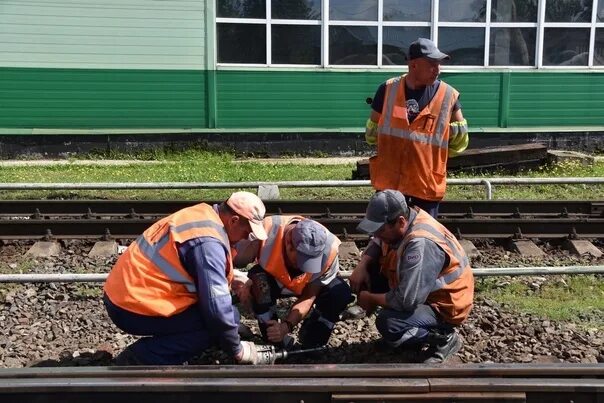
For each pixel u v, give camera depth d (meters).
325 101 13.69
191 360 4.12
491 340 4.45
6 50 12.69
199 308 3.55
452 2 13.78
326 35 13.52
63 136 12.88
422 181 4.96
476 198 8.85
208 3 13.02
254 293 4.11
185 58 13.18
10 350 4.28
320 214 7.51
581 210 7.67
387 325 3.93
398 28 13.73
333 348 4.34
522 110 14.26
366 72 13.68
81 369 3.07
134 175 10.40
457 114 4.97
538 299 5.27
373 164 5.15
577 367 3.10
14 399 2.91
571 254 6.50
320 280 3.98
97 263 6.05
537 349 4.31
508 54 14.16
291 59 13.59
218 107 13.44
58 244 6.53
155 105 13.27
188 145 13.23
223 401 2.96
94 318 4.81
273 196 7.60
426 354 4.15
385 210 3.77
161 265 3.45
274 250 3.91
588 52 14.39
